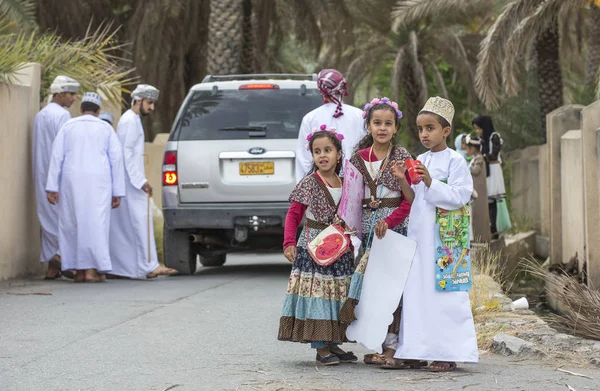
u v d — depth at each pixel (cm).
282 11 3534
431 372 826
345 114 1255
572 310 1108
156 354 917
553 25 2947
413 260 829
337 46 3519
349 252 862
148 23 3194
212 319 1149
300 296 853
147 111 1733
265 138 1638
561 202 1794
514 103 3177
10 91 1633
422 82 3616
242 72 3634
